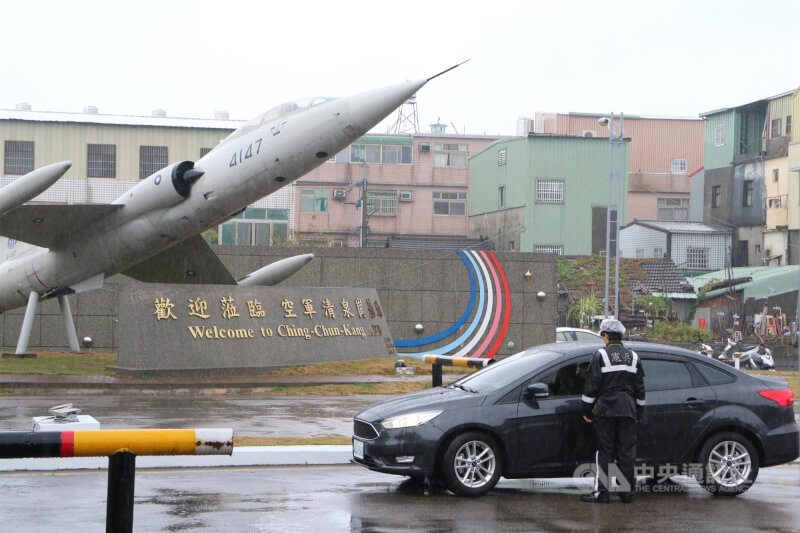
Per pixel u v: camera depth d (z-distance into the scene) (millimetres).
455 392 10008
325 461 11406
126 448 5520
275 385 22438
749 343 48906
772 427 9961
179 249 28422
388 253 31875
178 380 22969
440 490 9812
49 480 9961
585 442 9680
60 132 53406
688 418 9773
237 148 24078
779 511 8969
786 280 54000
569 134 66062
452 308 32156
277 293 26047
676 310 53812
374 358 27078
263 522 8133
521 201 62531
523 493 9820
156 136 53938
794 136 56875
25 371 24078
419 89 22188
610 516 8633
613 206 62656
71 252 26891
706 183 63000
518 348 32406
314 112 22828
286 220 58469
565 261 57688
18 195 23453
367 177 70125
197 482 10008
